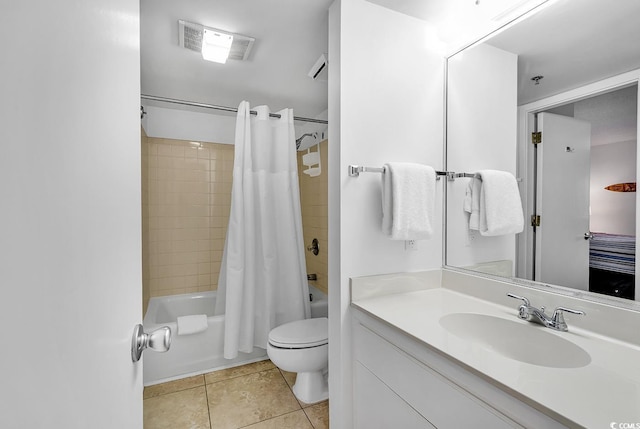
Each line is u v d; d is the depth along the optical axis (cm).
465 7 139
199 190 287
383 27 143
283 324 219
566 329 101
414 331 99
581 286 106
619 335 93
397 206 132
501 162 135
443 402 87
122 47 51
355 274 138
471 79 146
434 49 157
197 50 175
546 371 75
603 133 101
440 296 142
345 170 135
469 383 79
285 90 239
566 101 112
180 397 182
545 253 118
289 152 237
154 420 161
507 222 132
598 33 104
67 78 31
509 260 131
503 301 127
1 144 21
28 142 24
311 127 307
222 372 212
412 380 99
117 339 47
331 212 143
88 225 36
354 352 134
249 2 138
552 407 60
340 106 134
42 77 26
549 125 118
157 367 200
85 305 35
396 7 143
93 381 37
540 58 120
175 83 225
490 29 137
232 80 221
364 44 138
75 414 32
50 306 27
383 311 120
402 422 104
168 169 275
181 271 282
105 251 42
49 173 27
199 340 212
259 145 230
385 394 113
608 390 67
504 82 133
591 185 104
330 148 143
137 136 62
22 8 23
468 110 148
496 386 71
